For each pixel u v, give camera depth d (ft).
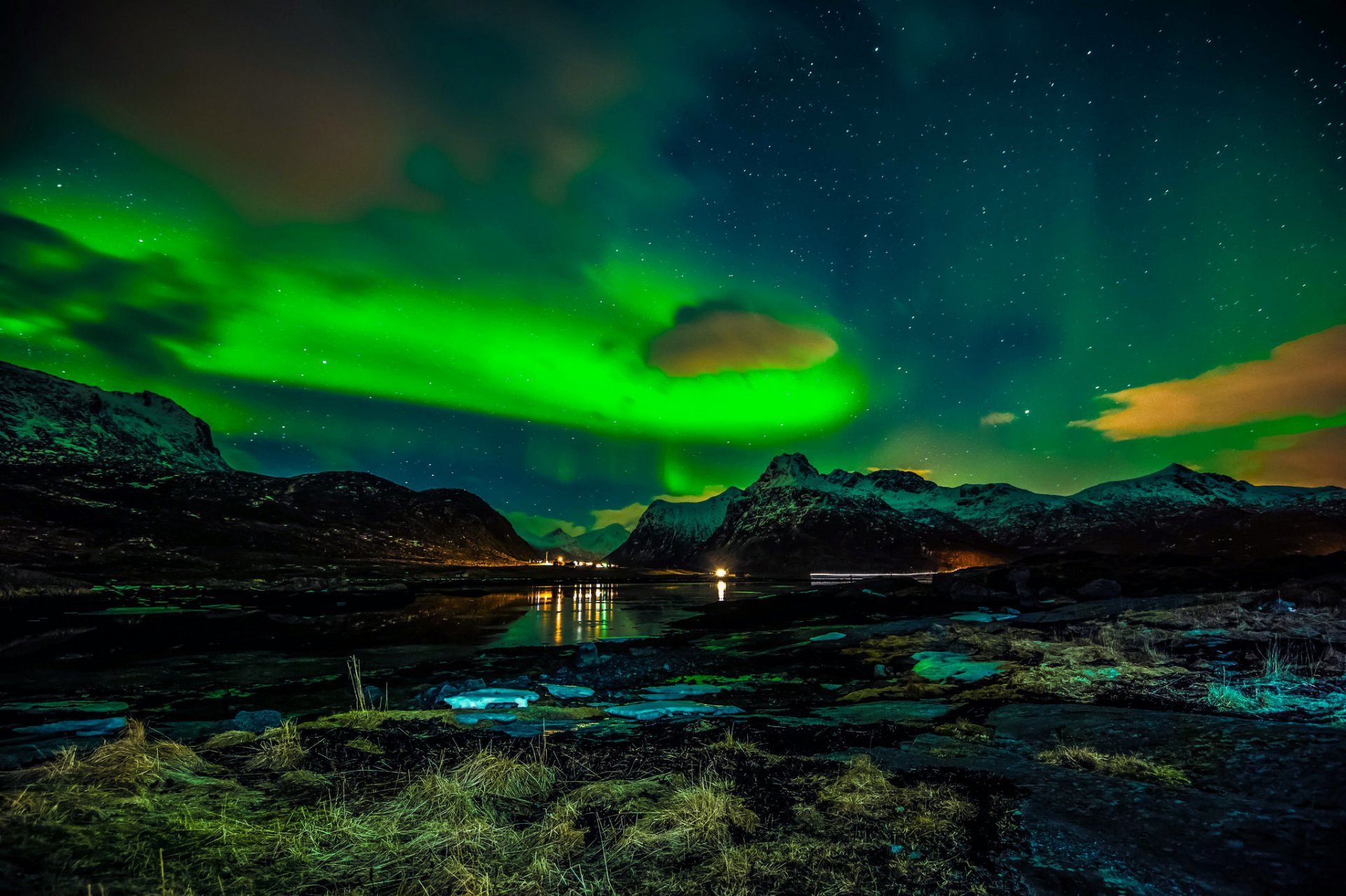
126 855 10.82
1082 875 11.00
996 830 12.87
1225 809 13.57
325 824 12.80
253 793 14.57
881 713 25.30
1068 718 22.30
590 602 139.03
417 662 49.96
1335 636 36.04
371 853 11.77
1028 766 17.20
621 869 11.39
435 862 11.46
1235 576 69.87
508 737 20.47
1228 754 16.92
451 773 15.92
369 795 14.70
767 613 85.71
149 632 70.95
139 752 15.47
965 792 14.99
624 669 44.09
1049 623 52.26
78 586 105.09
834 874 11.16
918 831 12.79
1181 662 32.71
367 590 164.86
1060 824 13.07
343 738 19.65
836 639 52.90
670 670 43.52
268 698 36.60
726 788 15.21
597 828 13.16
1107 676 30.48
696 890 10.63
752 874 11.11
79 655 54.75
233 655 54.34
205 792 14.29
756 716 25.95
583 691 35.14
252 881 10.47
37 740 24.86
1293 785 14.52
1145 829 12.76
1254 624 40.50
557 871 11.24
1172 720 20.58
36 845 10.70
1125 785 15.34
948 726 22.33
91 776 14.16
